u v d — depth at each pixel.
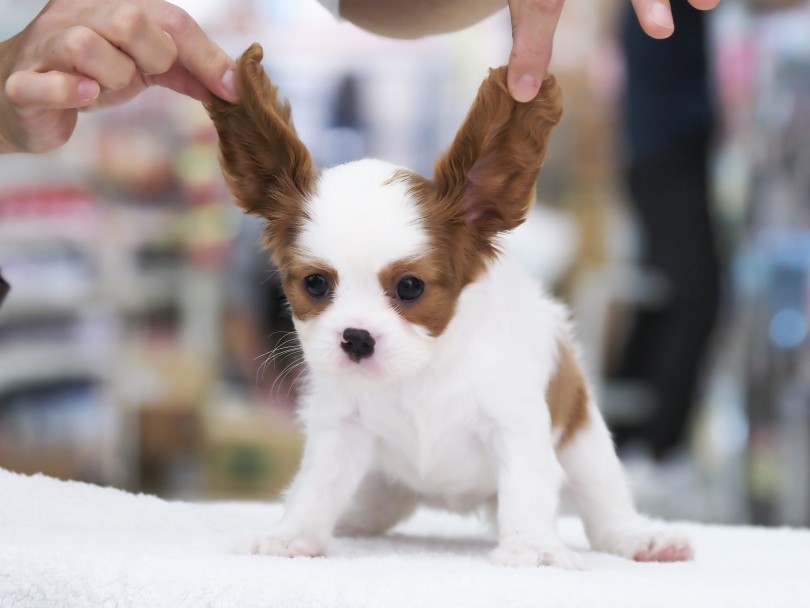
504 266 2.06
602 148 5.46
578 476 2.25
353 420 2.05
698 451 5.05
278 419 4.95
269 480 4.91
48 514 2.09
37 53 1.78
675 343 4.64
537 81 1.77
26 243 4.48
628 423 4.86
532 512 1.91
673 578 1.59
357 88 5.26
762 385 4.71
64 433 4.48
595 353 5.30
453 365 1.95
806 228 4.71
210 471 4.93
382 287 1.85
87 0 1.83
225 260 4.99
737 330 4.84
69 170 4.61
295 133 1.96
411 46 5.26
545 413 1.99
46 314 4.50
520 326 2.02
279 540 1.89
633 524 2.23
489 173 1.92
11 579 1.51
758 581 1.57
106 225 4.72
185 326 4.97
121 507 2.17
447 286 1.89
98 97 1.97
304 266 1.87
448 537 2.34
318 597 1.43
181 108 4.91
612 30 5.41
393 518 2.39
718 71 4.91
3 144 2.01
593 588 1.45
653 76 4.57
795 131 4.70
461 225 1.92
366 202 1.86
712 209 4.65
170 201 4.92
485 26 5.22
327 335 1.83
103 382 4.61
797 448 4.66
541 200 5.50
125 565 1.52
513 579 1.49
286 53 5.24
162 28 1.86
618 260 5.37
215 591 1.46
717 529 2.58
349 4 2.43
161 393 4.89
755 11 4.80
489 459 2.05
